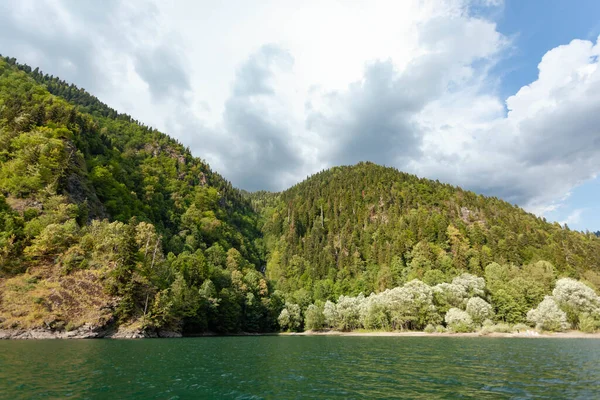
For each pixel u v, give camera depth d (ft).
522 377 100.53
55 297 234.99
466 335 315.17
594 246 557.74
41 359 124.77
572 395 78.33
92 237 281.13
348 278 531.91
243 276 472.03
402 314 351.05
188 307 311.68
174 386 87.61
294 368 120.47
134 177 584.81
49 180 325.01
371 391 83.61
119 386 85.35
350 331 416.46
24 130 377.09
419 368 119.03
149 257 323.57
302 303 480.23
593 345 205.77
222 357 150.82
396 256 525.34
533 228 616.80
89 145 511.81
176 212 607.37
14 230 256.73
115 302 255.09
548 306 310.04
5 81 526.98
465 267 465.88
